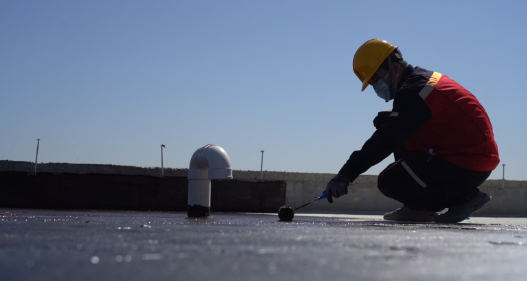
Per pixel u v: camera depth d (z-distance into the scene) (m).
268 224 3.19
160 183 6.46
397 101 4.04
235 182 6.80
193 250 1.60
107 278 1.11
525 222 4.68
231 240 1.93
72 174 6.14
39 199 6.02
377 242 1.95
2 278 1.10
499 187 8.02
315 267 1.30
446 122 3.99
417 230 2.73
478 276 1.24
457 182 4.05
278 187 7.01
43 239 1.87
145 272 1.19
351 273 1.23
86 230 2.29
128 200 6.32
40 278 1.10
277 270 1.25
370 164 3.91
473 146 3.98
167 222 3.19
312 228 2.72
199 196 4.23
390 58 4.38
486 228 3.15
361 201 7.44
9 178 5.95
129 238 1.94
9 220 3.14
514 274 1.28
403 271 1.28
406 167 4.14
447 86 4.07
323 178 7.27
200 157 4.20
